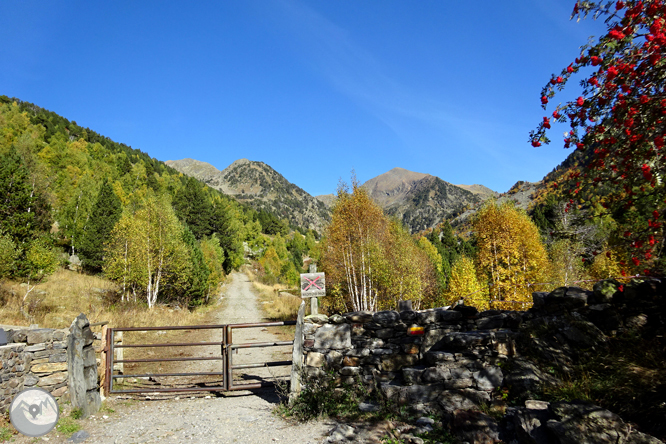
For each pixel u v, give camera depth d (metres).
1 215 26.75
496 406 4.79
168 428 5.46
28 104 138.00
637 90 3.81
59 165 66.06
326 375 6.18
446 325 6.23
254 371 9.81
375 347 6.31
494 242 27.84
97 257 37.50
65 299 21.02
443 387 5.37
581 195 4.58
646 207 4.05
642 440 3.25
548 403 4.20
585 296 5.55
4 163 33.31
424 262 31.41
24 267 19.41
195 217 71.19
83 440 5.05
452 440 4.34
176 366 10.41
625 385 4.12
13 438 5.02
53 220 43.81
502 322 6.08
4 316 15.32
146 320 18.81
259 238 105.19
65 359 6.62
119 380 8.58
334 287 23.97
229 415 6.02
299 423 5.45
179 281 28.61
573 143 4.27
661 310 4.98
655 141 3.50
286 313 26.02
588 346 5.18
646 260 4.17
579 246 4.84
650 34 3.56
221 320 23.69
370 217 24.00
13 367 5.81
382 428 4.88
